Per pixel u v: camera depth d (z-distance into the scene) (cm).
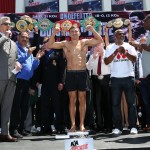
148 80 571
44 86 674
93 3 1488
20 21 754
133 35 867
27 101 650
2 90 551
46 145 498
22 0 1436
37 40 740
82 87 615
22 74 629
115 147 455
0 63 548
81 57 622
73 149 374
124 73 615
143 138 545
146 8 1486
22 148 472
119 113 616
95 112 710
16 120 609
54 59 670
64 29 643
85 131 607
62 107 679
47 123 673
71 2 1486
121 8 1487
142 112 714
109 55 618
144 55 573
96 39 630
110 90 689
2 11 1412
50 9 1475
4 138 548
